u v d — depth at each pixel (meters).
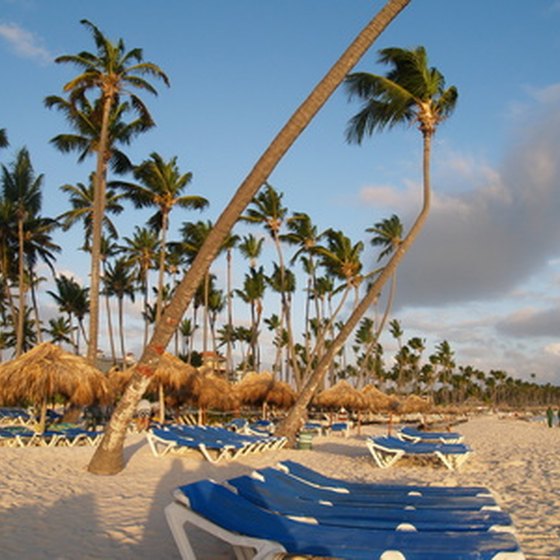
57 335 52.59
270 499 5.25
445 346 107.38
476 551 3.67
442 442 17.81
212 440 12.23
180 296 9.15
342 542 3.89
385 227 36.06
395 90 17.48
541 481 10.49
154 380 18.31
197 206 27.84
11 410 25.28
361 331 72.06
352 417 39.88
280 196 31.12
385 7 8.69
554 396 161.38
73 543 5.20
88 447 13.66
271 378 26.27
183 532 4.04
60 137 22.77
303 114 8.66
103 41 21.05
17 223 29.66
